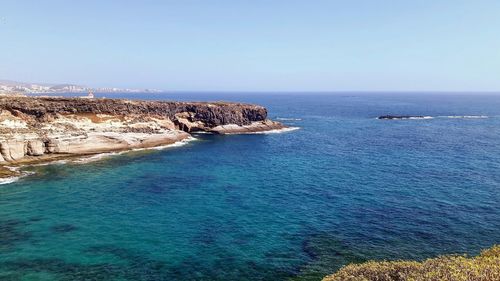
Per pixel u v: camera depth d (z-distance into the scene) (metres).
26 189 44.28
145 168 57.81
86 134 67.19
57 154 62.44
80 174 52.62
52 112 68.88
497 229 32.25
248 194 43.78
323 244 29.34
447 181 49.34
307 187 46.94
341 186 47.38
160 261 26.36
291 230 32.34
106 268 25.16
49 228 32.19
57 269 24.88
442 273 14.52
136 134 76.38
